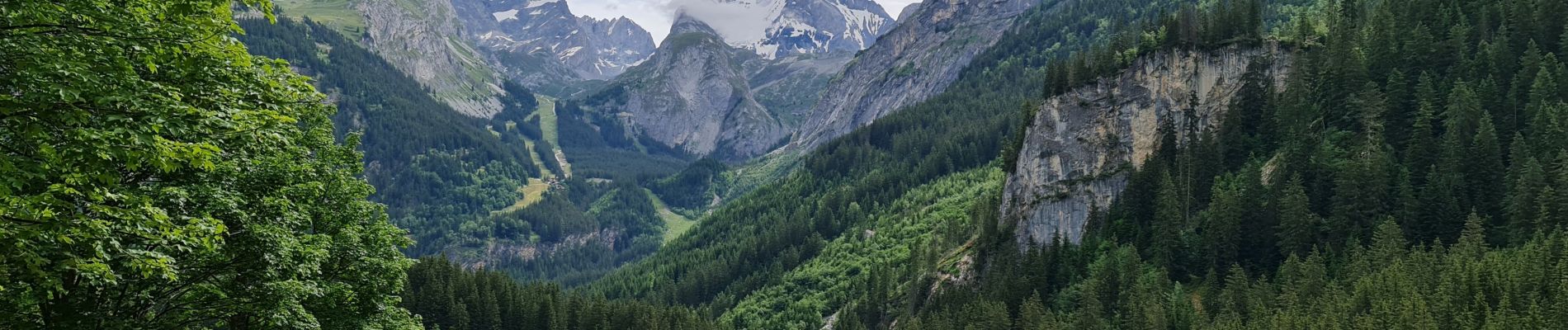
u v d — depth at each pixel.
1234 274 119.75
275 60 40.84
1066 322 130.38
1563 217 107.31
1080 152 154.88
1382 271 103.94
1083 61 160.12
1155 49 153.50
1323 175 133.12
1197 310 122.19
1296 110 142.00
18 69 28.92
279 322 41.50
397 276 55.28
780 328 197.12
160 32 32.94
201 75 35.44
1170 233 133.62
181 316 41.12
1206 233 132.50
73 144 29.11
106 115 30.06
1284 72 148.38
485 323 160.38
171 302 41.00
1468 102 128.62
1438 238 114.25
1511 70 138.12
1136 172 148.88
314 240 47.31
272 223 43.62
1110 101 155.12
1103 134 154.25
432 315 155.88
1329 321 97.06
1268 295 115.62
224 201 39.66
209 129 32.69
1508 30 150.00
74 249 32.38
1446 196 119.12
